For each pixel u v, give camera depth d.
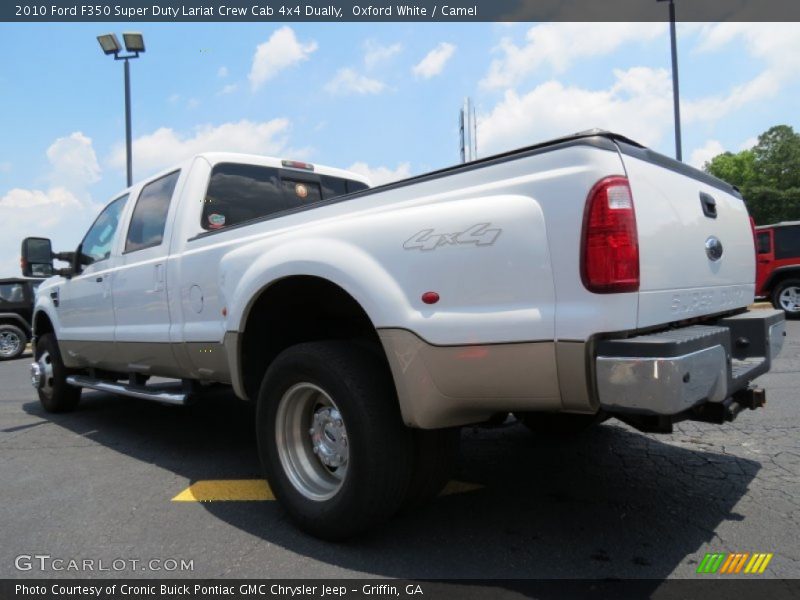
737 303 3.17
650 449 4.04
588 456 3.94
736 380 2.49
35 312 6.20
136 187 4.81
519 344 2.20
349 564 2.55
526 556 2.58
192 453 4.42
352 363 2.63
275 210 4.62
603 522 2.90
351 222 2.72
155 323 4.21
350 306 3.28
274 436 2.97
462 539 2.76
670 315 2.36
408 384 2.44
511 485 3.45
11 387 8.52
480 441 4.38
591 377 2.10
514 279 2.22
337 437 2.83
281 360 2.88
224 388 4.44
